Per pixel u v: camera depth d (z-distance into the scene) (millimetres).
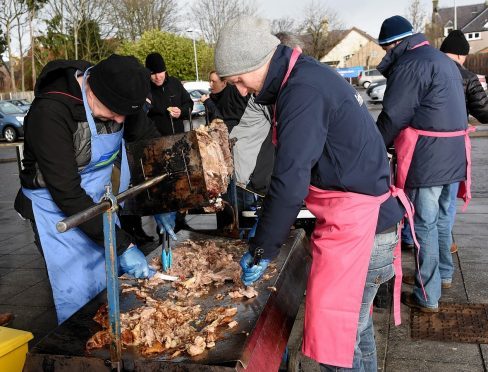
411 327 3518
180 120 6258
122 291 2619
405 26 3568
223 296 2516
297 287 2887
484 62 33625
